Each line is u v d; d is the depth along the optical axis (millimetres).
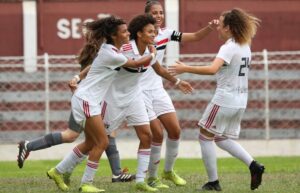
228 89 23875
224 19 24078
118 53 23328
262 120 46750
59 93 46031
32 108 46062
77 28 46281
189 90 25625
